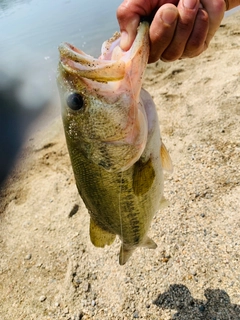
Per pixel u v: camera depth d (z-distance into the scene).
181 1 0.19
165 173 0.52
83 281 0.42
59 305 0.41
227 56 0.81
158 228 0.44
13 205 0.60
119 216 0.27
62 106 0.24
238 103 0.61
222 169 0.49
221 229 0.41
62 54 0.22
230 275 0.36
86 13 1.46
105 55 0.24
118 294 0.39
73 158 0.26
